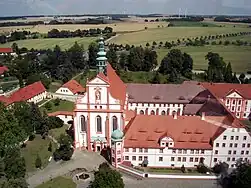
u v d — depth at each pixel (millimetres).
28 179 100688
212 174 102625
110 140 114250
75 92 180375
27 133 123625
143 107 155625
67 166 108375
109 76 121375
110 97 113125
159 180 100312
